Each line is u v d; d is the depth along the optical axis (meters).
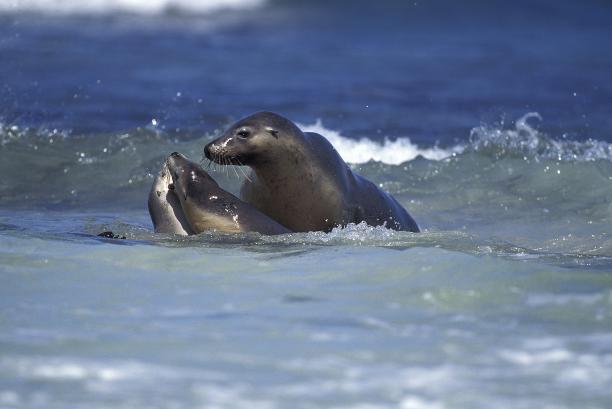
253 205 39.56
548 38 130.62
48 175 54.69
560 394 20.14
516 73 99.94
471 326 24.75
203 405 19.47
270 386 20.52
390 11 146.38
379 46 121.31
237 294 27.86
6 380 20.58
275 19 140.75
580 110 79.62
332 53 113.81
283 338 23.67
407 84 92.31
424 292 27.83
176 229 38.47
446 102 83.00
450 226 44.88
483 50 118.81
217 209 37.84
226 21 137.00
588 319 25.25
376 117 76.44
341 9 145.75
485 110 79.62
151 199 39.47
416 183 52.69
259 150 37.56
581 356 22.39
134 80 90.06
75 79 88.69
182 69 98.12
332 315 25.73
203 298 27.39
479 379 20.97
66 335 23.67
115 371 21.22
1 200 49.97
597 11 149.00
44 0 133.38
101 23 128.75
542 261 34.62
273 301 27.06
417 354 22.55
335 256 32.59
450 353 22.64
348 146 64.19
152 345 23.00
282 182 38.22
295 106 80.56
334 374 21.25
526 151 58.78
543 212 47.06
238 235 37.03
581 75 98.75
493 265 30.12
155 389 20.25
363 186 40.41
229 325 24.72
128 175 54.50
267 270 30.80
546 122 74.50
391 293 27.83
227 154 37.53
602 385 20.59
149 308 26.27
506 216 46.62
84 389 20.17
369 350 22.81
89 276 29.59
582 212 46.75
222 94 85.00
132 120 72.56
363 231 37.97
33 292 27.69
